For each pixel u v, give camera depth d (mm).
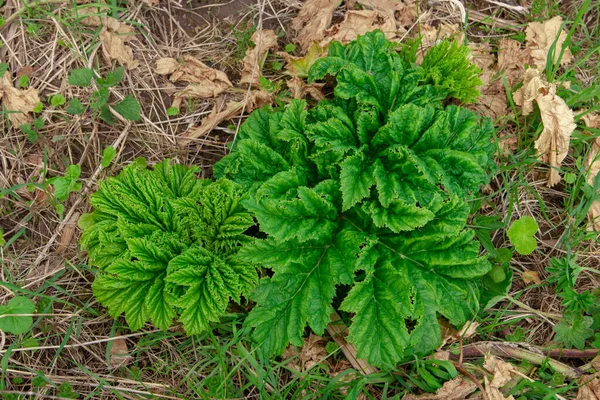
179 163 986
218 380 871
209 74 1012
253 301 912
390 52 940
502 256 923
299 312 851
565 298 897
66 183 917
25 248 932
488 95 1034
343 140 896
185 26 1047
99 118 981
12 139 961
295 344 842
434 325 854
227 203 867
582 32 1091
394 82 914
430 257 867
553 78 1007
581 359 905
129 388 870
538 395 873
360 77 911
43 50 989
